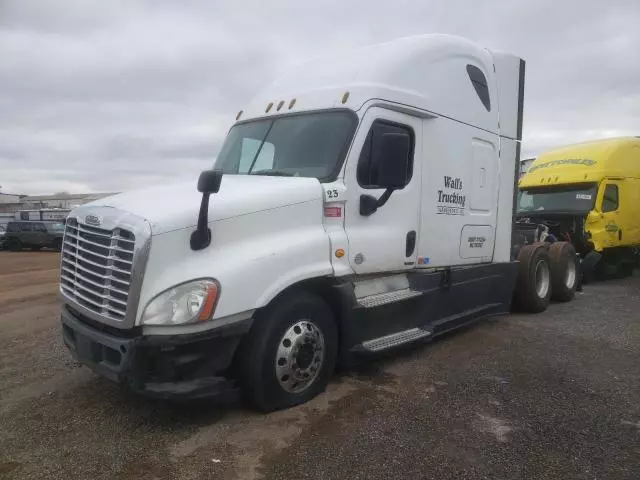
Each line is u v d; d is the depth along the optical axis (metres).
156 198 4.21
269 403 4.20
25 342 6.54
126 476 3.33
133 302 3.67
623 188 12.45
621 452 3.64
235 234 4.06
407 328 5.55
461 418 4.17
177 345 3.67
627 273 13.54
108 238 3.92
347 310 4.69
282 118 5.43
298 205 4.45
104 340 3.86
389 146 4.81
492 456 3.57
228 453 3.62
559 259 9.10
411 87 5.44
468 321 6.54
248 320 3.98
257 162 5.34
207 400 3.87
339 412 4.27
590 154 12.48
